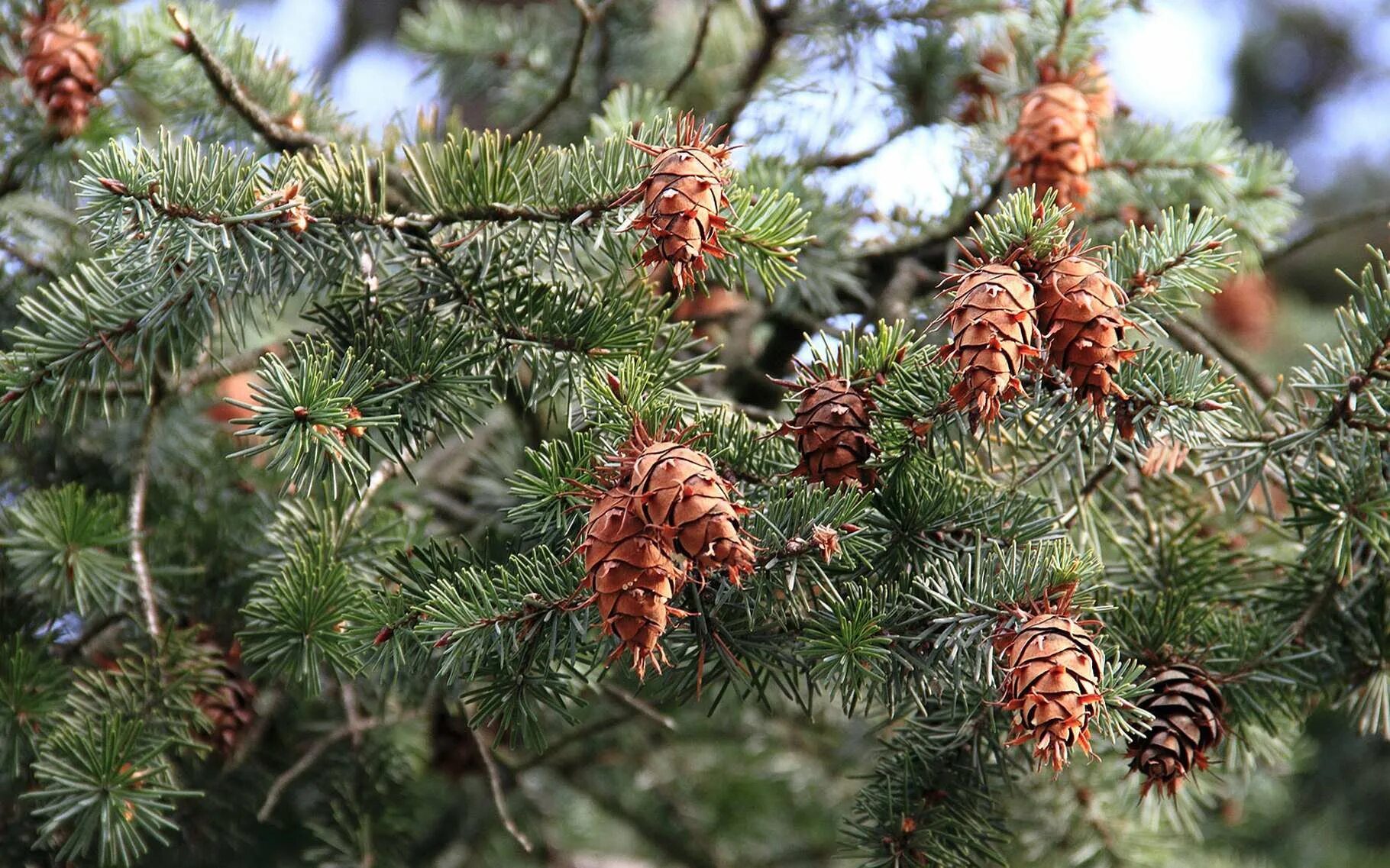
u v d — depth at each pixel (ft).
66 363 4.81
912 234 5.77
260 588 5.06
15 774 5.12
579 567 4.55
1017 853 5.82
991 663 4.53
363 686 5.67
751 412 5.28
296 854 6.28
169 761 5.20
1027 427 4.91
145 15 5.41
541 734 4.66
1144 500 5.45
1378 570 5.02
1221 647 4.91
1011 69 5.57
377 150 5.44
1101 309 4.50
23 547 5.25
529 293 4.81
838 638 4.52
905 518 4.73
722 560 4.36
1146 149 5.55
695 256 4.53
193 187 4.61
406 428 4.74
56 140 5.50
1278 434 4.87
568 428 4.75
